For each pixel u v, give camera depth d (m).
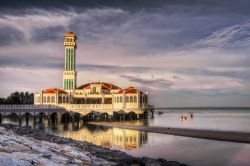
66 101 125.88
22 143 31.41
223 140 59.94
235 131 74.75
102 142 60.06
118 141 61.44
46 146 33.38
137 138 65.88
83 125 100.00
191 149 51.12
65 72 148.75
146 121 117.19
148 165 32.50
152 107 143.12
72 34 152.00
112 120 119.94
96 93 136.12
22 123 112.56
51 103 122.88
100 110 119.38
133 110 120.69
